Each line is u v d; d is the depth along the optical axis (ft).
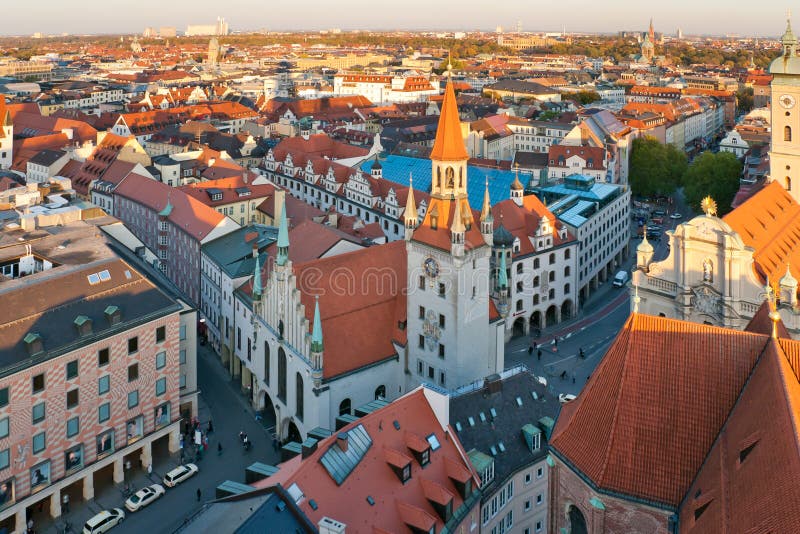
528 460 282.15
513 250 481.46
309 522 209.77
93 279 324.19
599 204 595.88
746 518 152.25
